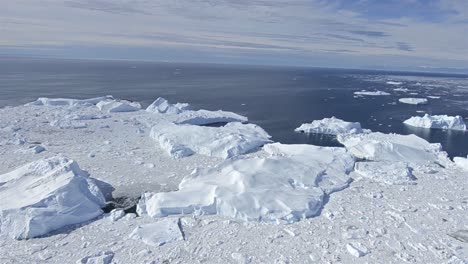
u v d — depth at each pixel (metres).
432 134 62.53
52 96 86.44
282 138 56.16
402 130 65.12
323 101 98.31
